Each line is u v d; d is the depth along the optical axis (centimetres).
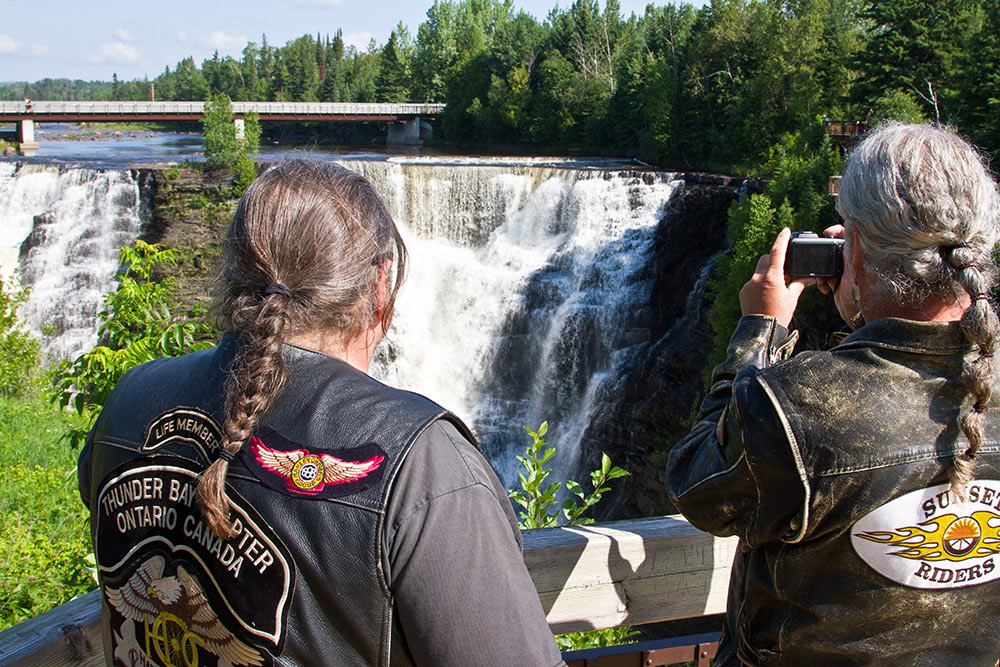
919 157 157
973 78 2748
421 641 128
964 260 152
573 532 242
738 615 189
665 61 4756
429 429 138
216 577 136
